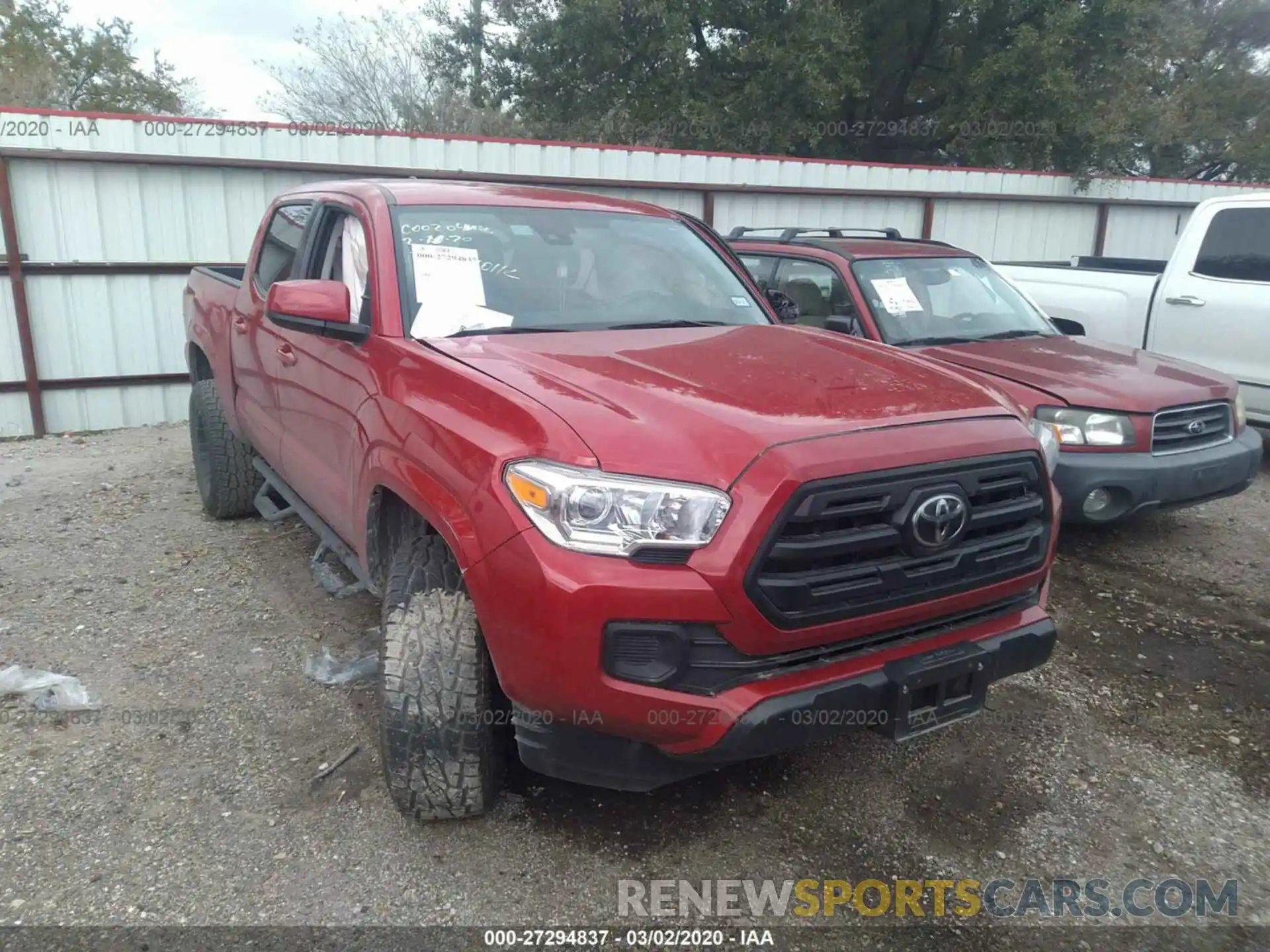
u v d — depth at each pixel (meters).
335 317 3.32
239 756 3.37
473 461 2.60
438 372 2.96
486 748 2.86
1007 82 20.97
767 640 2.43
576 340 3.33
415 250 3.54
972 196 13.33
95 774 3.25
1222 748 3.61
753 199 11.98
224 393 5.35
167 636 4.31
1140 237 15.21
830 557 2.48
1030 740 3.61
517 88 23.14
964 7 21.55
